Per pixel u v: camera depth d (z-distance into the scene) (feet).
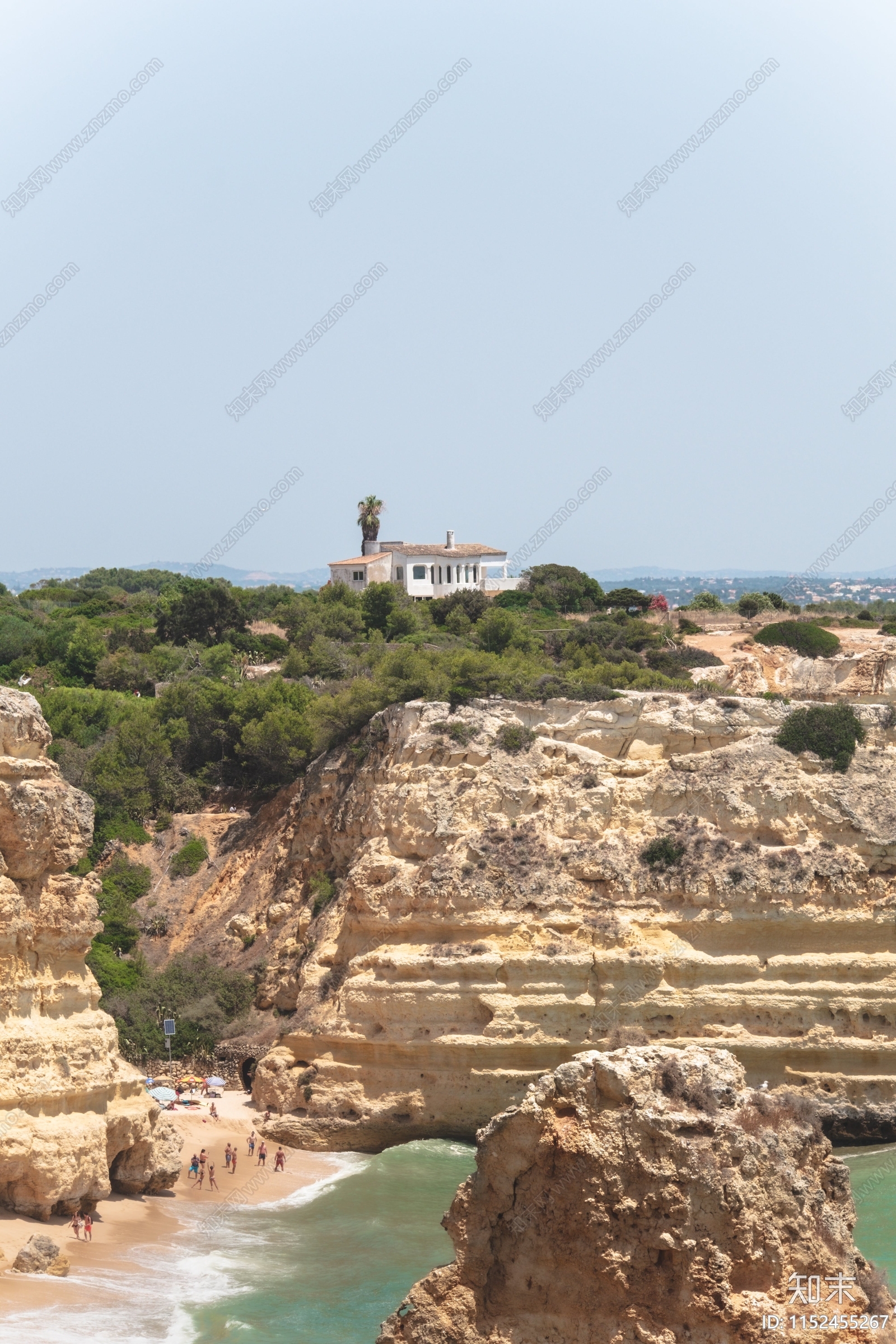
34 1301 352.49
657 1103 243.81
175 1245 414.21
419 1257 414.41
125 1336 339.36
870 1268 249.55
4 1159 379.55
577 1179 244.01
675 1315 236.02
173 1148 467.52
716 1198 235.81
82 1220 403.75
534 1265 247.09
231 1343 339.36
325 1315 363.97
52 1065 394.32
